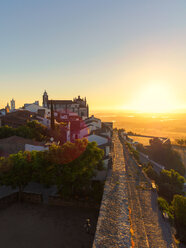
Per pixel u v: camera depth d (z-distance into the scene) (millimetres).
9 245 15258
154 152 71188
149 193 23797
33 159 21891
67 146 19812
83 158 20609
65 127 52969
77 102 135250
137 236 15008
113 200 18469
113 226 14625
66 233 16906
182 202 22219
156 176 38000
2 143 33125
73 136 55094
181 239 19953
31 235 16516
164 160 67375
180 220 21469
